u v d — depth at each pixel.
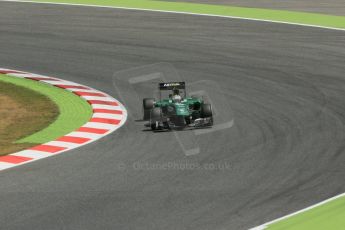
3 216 37.59
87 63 77.56
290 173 44.97
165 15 99.44
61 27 92.31
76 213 38.03
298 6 107.56
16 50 82.88
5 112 61.38
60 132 54.97
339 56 79.06
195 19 97.06
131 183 42.88
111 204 39.34
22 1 108.12
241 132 54.16
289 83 69.38
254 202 39.81
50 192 41.25
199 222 36.88
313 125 56.03
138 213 38.06
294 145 50.84
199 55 79.75
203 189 41.91
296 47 82.81
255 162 47.09
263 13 101.50
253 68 74.69
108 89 68.56
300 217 37.62
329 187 42.38
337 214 38.06
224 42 85.00
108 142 51.81
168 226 36.34
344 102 63.06
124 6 105.38
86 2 107.94
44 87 69.56
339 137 52.78
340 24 94.31
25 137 53.72
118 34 88.94
